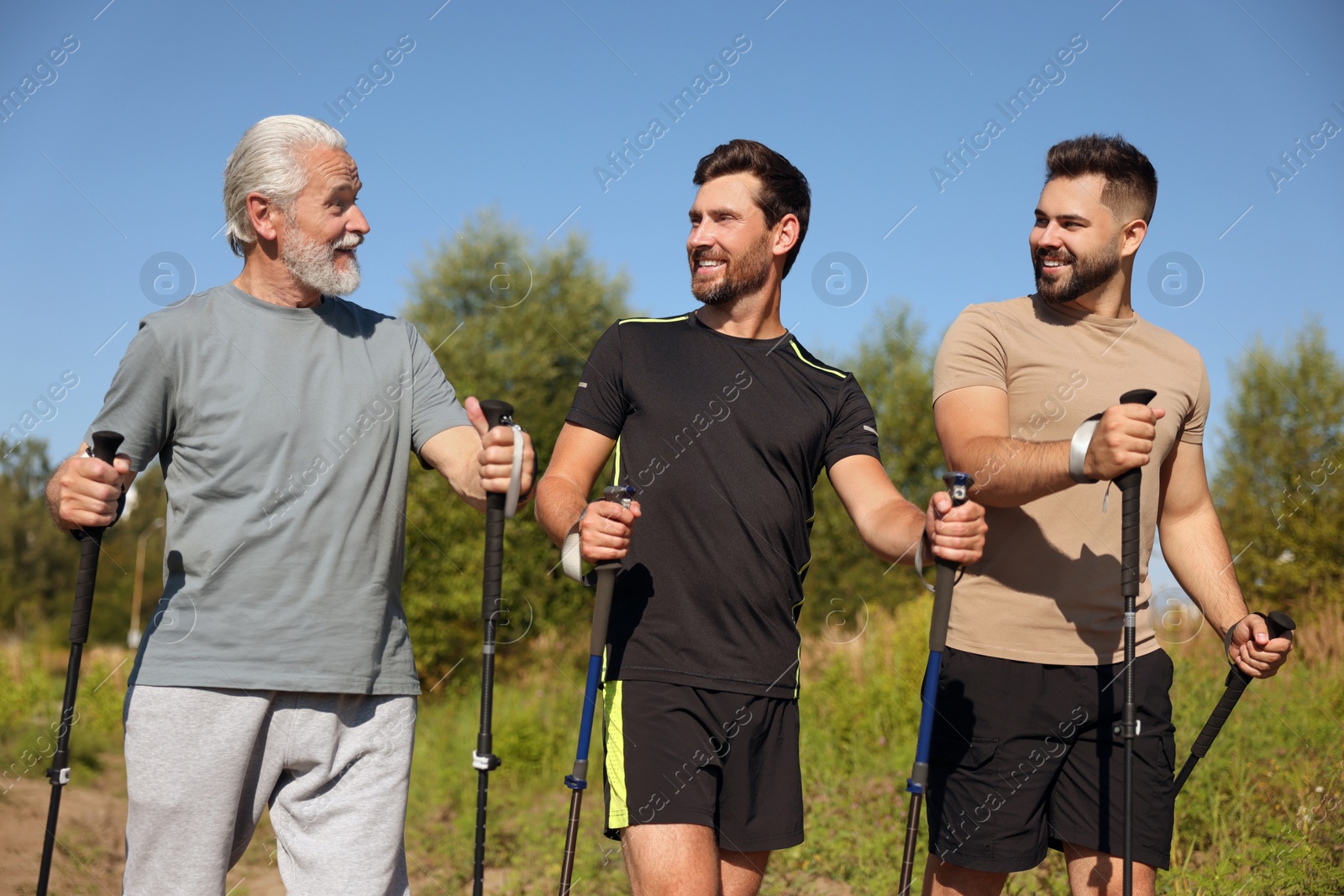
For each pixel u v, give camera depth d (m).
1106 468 2.48
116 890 5.07
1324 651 7.16
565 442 2.93
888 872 4.62
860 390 3.02
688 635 2.67
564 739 7.82
